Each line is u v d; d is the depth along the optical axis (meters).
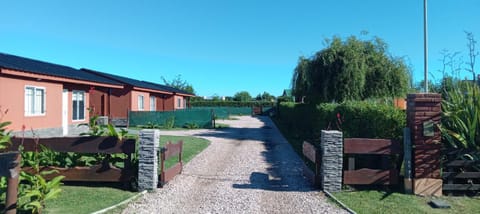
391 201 6.23
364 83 15.89
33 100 13.97
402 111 7.58
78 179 7.02
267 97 78.88
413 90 17.39
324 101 15.82
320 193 6.85
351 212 5.65
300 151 12.84
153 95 29.33
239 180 7.96
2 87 12.34
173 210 5.75
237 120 36.19
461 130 6.79
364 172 6.93
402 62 16.89
